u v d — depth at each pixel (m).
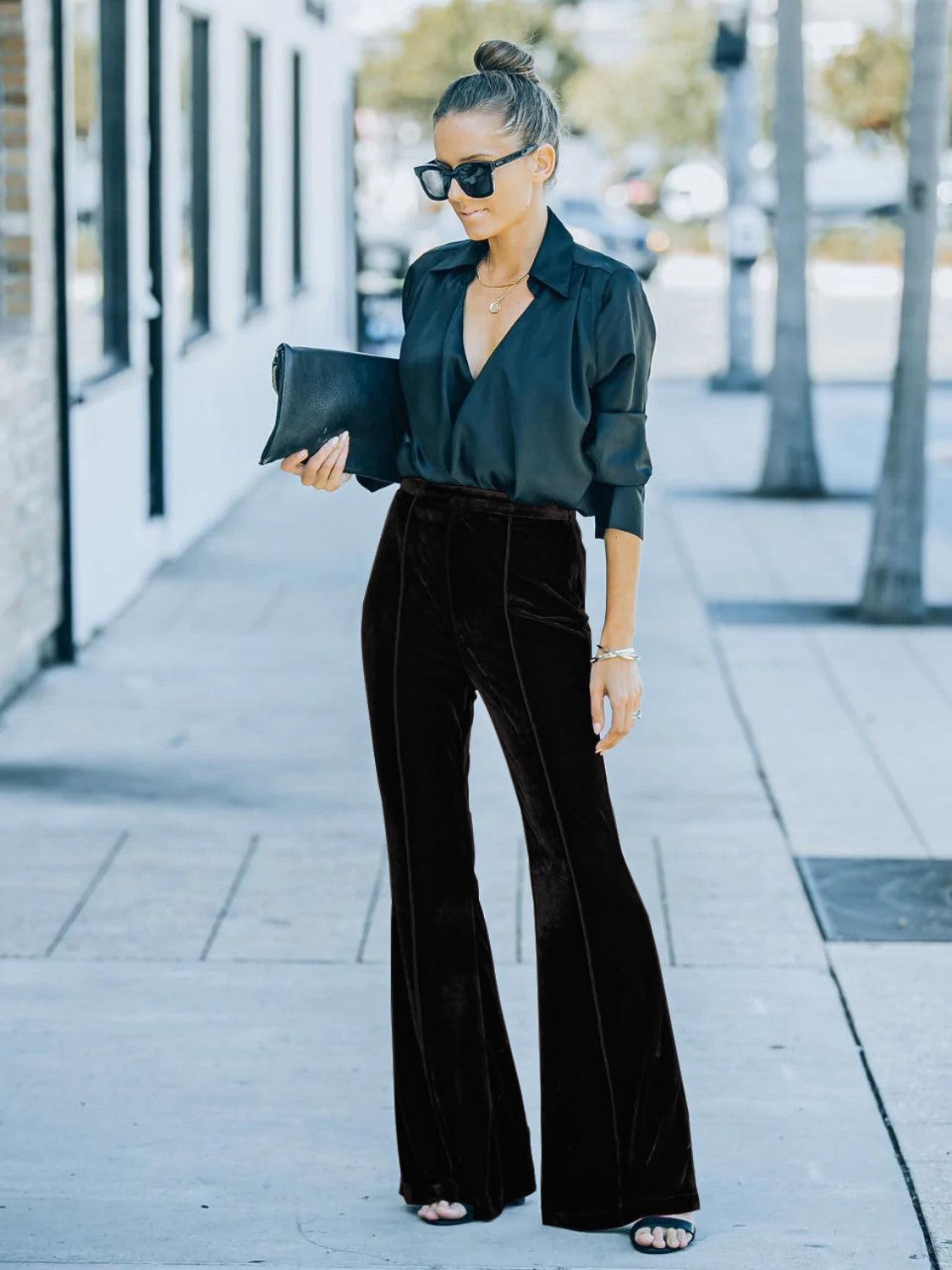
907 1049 4.62
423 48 53.38
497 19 53.38
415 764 3.58
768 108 41.06
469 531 3.45
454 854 3.62
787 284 13.73
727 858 6.10
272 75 14.77
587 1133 3.63
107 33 9.75
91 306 9.61
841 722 7.85
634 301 3.36
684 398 19.92
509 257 3.38
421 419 3.44
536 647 3.46
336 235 19.75
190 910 5.56
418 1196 3.77
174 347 11.16
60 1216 3.79
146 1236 3.71
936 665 8.90
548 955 3.59
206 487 12.35
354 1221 3.78
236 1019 4.78
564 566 3.46
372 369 3.51
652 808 6.64
